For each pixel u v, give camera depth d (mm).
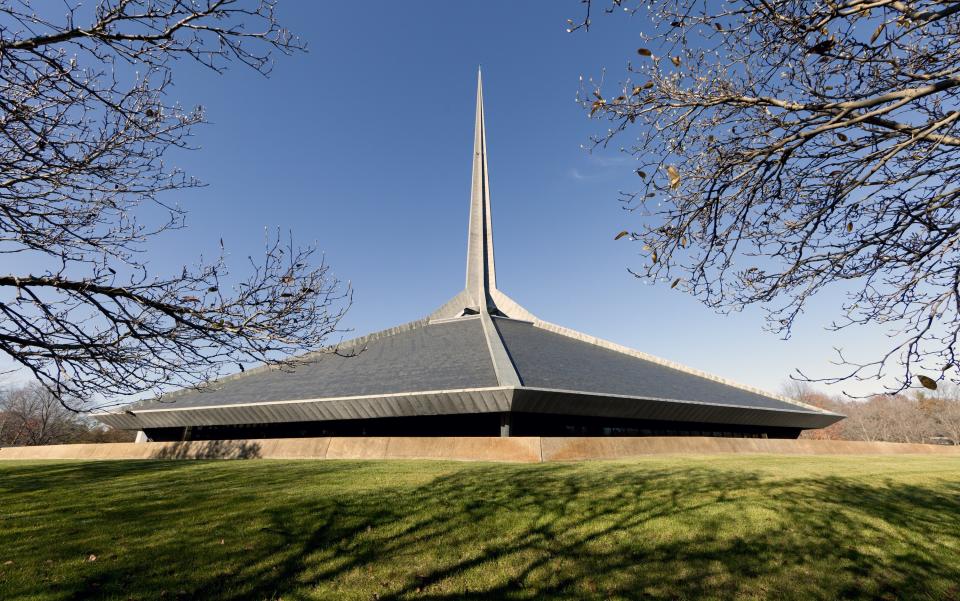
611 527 8016
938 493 10961
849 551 7180
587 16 4414
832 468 14102
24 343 4758
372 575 6227
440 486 10633
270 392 23719
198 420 23812
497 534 7695
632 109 5109
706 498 9672
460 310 36812
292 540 7305
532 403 19297
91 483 11648
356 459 16250
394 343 30328
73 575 5957
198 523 7996
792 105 4418
